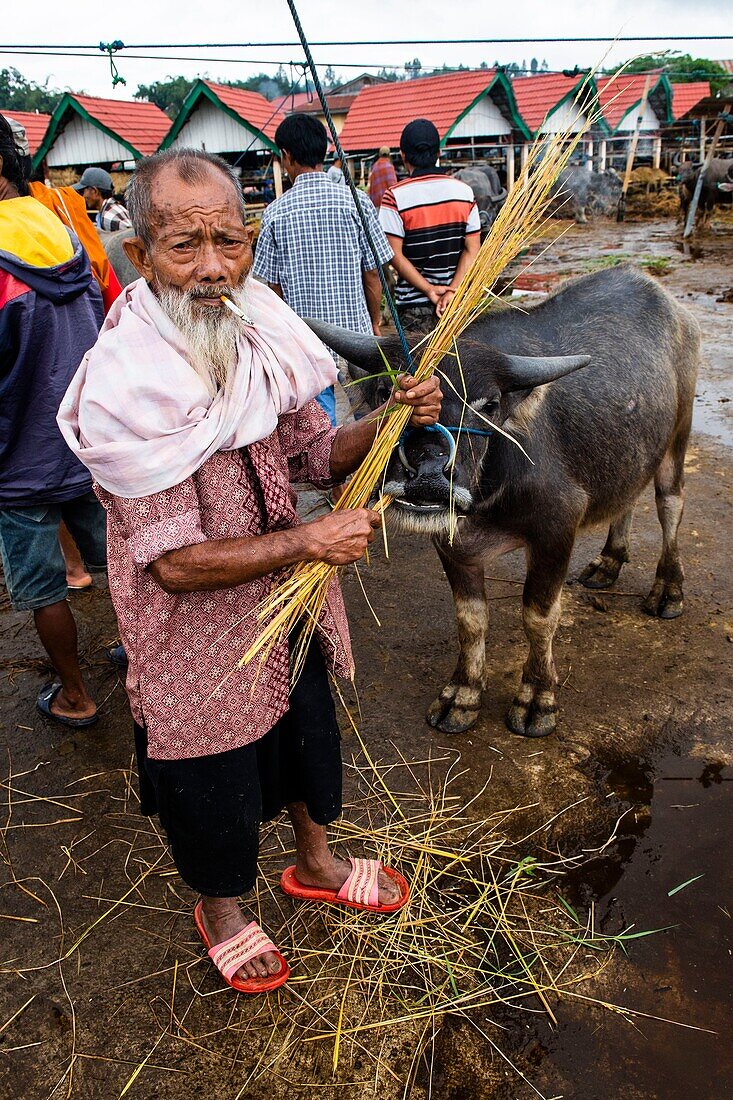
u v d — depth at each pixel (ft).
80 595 15.11
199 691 6.46
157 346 5.68
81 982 8.11
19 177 9.95
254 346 6.12
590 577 14.60
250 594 6.51
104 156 72.28
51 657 11.16
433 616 13.94
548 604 10.57
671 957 8.11
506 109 78.48
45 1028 7.69
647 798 10.05
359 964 8.16
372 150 77.82
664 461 13.10
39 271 9.37
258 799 7.07
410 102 77.82
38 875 9.36
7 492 9.96
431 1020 7.62
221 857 7.06
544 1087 7.05
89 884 9.21
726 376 25.46
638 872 9.07
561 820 9.79
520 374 9.07
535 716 11.12
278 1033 7.56
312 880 8.68
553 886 8.95
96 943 8.52
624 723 11.27
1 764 11.09
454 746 11.02
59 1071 7.33
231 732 6.63
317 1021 7.65
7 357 9.41
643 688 11.93
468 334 10.52
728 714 11.34
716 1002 7.66
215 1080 7.22
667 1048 7.30
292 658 7.02
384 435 6.80
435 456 8.11
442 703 11.47
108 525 6.45
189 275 5.66
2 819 10.16
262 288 6.50
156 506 5.76
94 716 11.68
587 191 72.59
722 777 10.33
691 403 13.62
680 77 133.49
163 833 9.86
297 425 7.11
